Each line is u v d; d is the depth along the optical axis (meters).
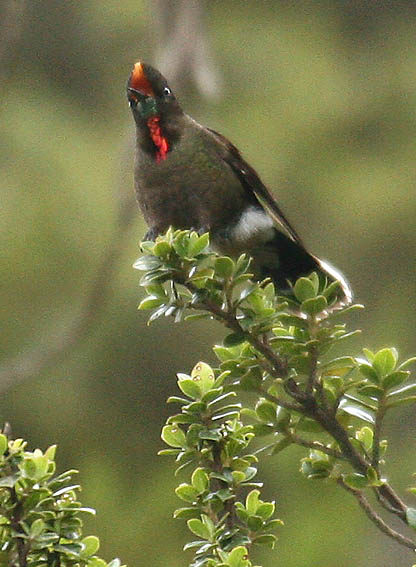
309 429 4.70
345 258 16.55
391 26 18.59
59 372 14.91
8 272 15.30
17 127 16.47
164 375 15.05
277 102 17.14
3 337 15.08
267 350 4.71
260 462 12.70
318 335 4.65
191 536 12.52
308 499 12.59
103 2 17.69
